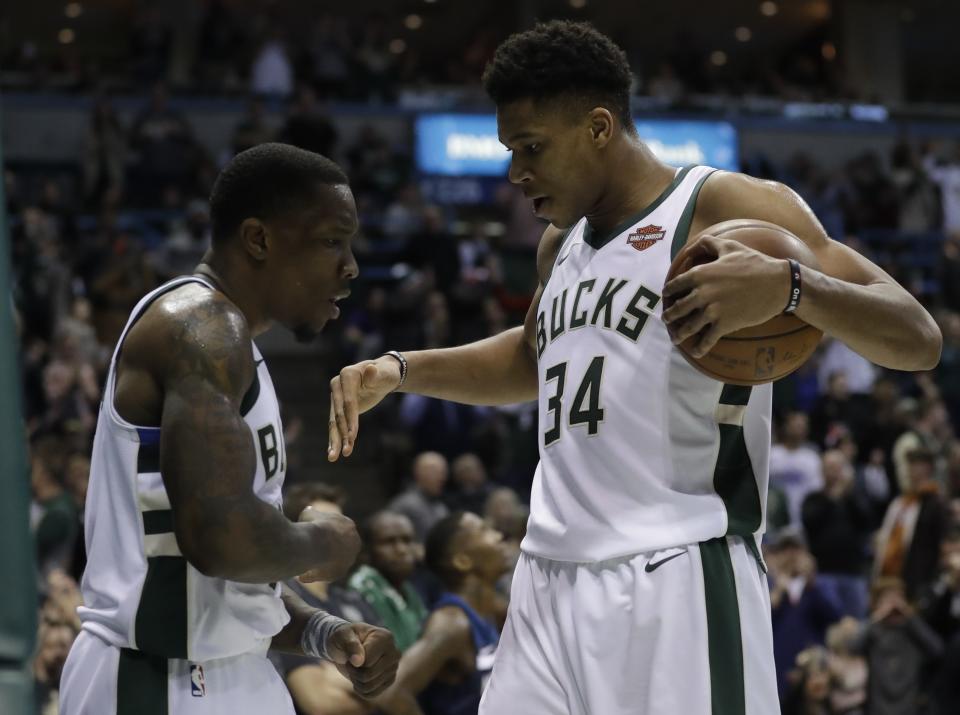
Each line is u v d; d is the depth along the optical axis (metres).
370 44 23.55
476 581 5.53
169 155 17.58
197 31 24.45
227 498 2.66
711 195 3.11
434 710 5.25
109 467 2.91
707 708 2.93
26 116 19.25
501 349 3.79
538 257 3.70
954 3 27.41
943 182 19.94
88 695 2.90
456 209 19.94
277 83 20.89
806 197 19.66
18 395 1.93
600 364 3.12
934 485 10.40
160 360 2.79
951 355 14.88
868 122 21.97
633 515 3.04
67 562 8.77
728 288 2.62
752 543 3.13
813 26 29.09
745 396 3.09
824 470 10.93
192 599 2.85
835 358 14.67
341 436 3.37
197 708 2.87
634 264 3.13
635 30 29.19
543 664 3.19
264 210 2.97
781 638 9.12
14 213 16.69
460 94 21.27
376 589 5.87
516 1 27.47
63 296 13.89
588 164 3.15
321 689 4.82
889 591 8.55
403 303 13.81
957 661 8.29
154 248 16.27
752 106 21.70
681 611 2.96
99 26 28.03
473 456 10.57
